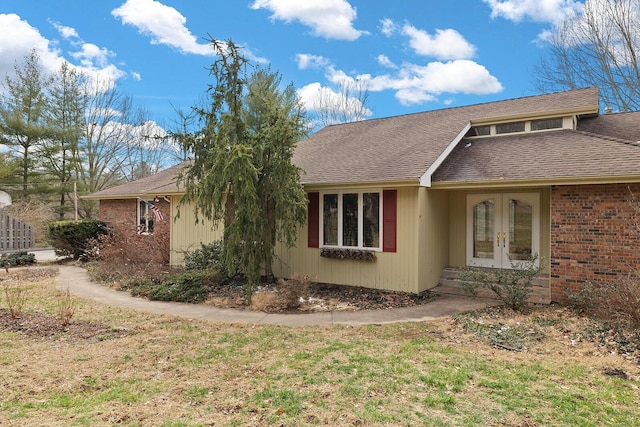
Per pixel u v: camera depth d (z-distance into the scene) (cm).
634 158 761
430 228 966
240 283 1005
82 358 514
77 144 2542
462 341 593
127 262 1269
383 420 353
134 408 376
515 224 996
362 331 646
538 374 466
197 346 567
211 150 889
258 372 468
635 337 578
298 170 938
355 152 1208
